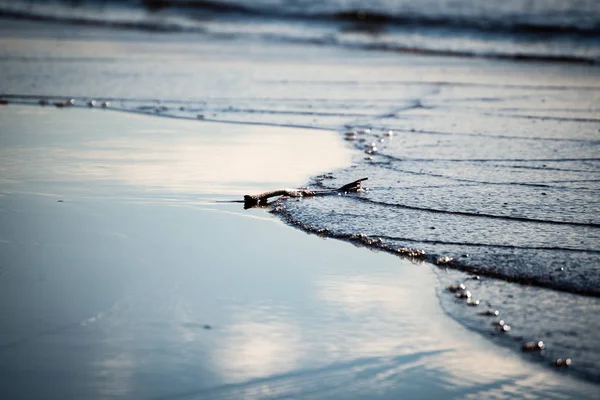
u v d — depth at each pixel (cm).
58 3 5728
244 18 5041
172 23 4694
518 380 615
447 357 652
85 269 828
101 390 588
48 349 649
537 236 961
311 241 945
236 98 2108
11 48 3231
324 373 621
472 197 1144
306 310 737
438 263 871
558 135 1631
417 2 5647
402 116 1873
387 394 591
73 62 2828
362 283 810
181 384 599
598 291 787
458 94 2262
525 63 3156
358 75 2686
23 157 1363
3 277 802
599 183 1228
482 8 5281
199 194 1144
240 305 744
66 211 1041
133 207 1070
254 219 1029
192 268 839
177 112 1870
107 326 692
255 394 587
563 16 4831
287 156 1412
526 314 736
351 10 5209
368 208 1087
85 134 1584
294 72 2730
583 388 603
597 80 2602
